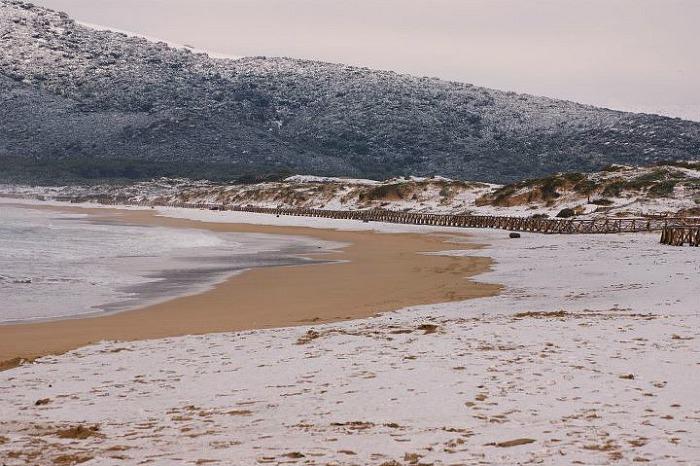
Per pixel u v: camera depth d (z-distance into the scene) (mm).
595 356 13102
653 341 14430
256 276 35969
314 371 12969
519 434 8492
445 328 17188
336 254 50219
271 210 138625
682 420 8789
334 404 10578
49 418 10539
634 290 26000
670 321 17031
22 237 59594
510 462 7371
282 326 21031
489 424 9055
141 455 8242
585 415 9258
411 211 120562
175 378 13148
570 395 10375
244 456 8008
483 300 25328
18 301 26703
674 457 7266
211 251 51531
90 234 66500
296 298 28062
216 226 92125
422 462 7496
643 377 11305
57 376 13773
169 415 10469
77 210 145000
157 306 26125
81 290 30016
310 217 119000
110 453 8391
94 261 41688
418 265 41219
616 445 7820
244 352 15414
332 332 17500
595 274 32344
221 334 18516
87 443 8930
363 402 10578
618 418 9023
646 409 9406
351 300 27281
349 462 7594
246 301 27359
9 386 12977
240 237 69812
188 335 18797
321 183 168000
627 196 87562
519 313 20438
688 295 23516
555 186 98312
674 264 34844
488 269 37531
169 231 76312
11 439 9227
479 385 11211
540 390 10750
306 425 9477
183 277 35375
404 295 28281
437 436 8562
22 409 11211
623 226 68625
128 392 12195
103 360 15266
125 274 36156
